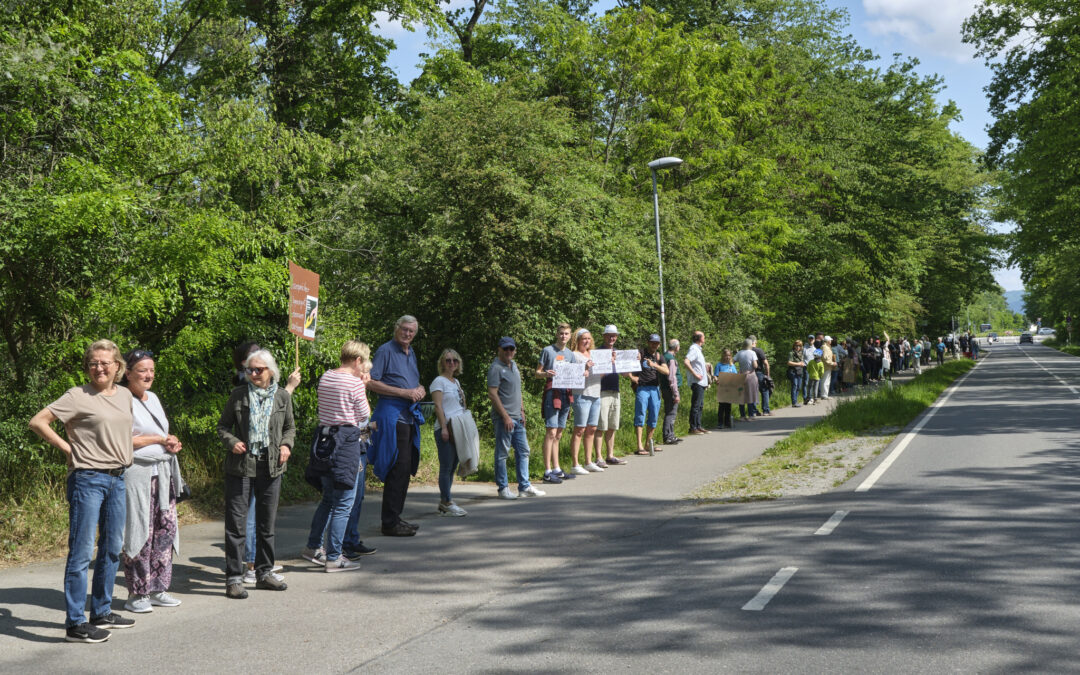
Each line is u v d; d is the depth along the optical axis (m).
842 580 6.16
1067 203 33.06
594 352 12.79
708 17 33.69
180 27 17.25
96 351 5.60
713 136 27.70
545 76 26.39
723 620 5.34
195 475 10.44
